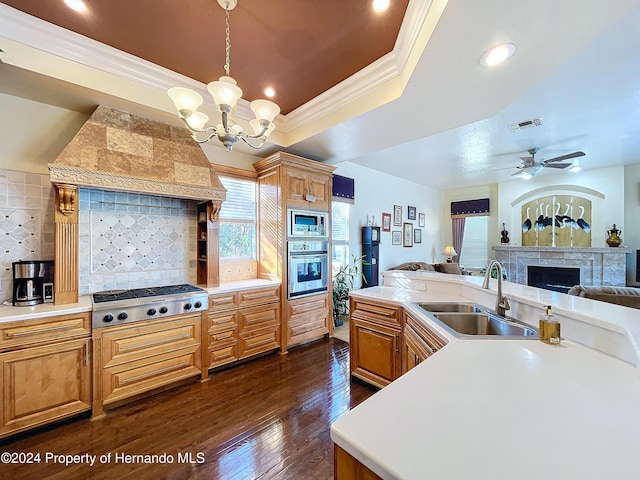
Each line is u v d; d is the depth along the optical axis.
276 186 3.44
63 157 2.09
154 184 2.48
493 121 3.45
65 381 2.02
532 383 0.96
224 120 1.69
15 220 2.25
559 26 1.48
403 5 1.75
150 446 1.83
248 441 1.88
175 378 2.53
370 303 2.55
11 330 1.84
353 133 2.98
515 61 1.78
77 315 2.07
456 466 0.59
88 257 2.59
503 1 1.32
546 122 3.47
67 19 1.85
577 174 6.06
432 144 4.26
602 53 2.17
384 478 0.59
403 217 6.68
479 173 6.13
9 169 2.23
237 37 2.02
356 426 0.73
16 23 1.83
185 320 2.60
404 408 0.81
